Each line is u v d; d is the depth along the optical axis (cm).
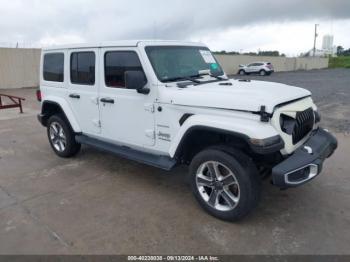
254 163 321
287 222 337
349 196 393
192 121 332
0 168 512
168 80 381
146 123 391
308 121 354
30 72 1905
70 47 478
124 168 500
